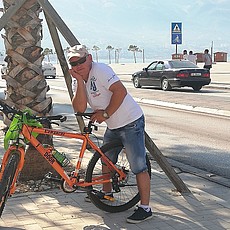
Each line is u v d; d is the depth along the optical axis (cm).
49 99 666
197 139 1045
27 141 500
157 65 2355
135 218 512
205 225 509
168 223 513
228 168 794
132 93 2127
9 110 489
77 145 889
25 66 644
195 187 657
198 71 2208
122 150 550
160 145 980
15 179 473
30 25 642
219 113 1455
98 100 514
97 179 538
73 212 541
